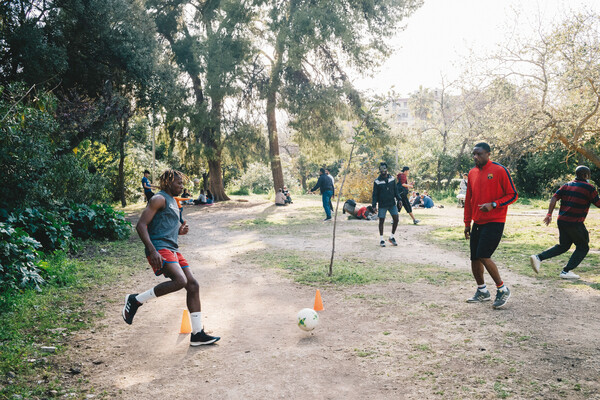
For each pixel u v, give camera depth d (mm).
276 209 20266
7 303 5051
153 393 3234
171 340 4375
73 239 9359
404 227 13398
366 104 20688
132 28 16766
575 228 6270
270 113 21938
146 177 16922
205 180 23531
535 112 13945
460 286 6203
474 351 3850
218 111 21891
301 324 4398
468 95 20859
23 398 3119
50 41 14992
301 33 19062
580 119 13289
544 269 7113
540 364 3537
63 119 13422
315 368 3635
